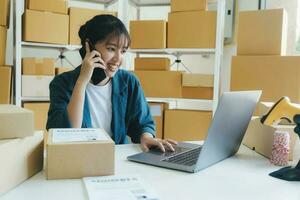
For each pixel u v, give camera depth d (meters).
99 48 1.32
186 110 2.40
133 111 1.45
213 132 0.88
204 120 2.34
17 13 2.19
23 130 0.77
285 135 0.98
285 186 0.79
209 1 2.43
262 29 2.02
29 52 2.69
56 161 0.78
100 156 0.81
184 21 2.34
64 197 0.68
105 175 0.82
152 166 0.92
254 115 1.25
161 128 2.42
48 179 0.78
